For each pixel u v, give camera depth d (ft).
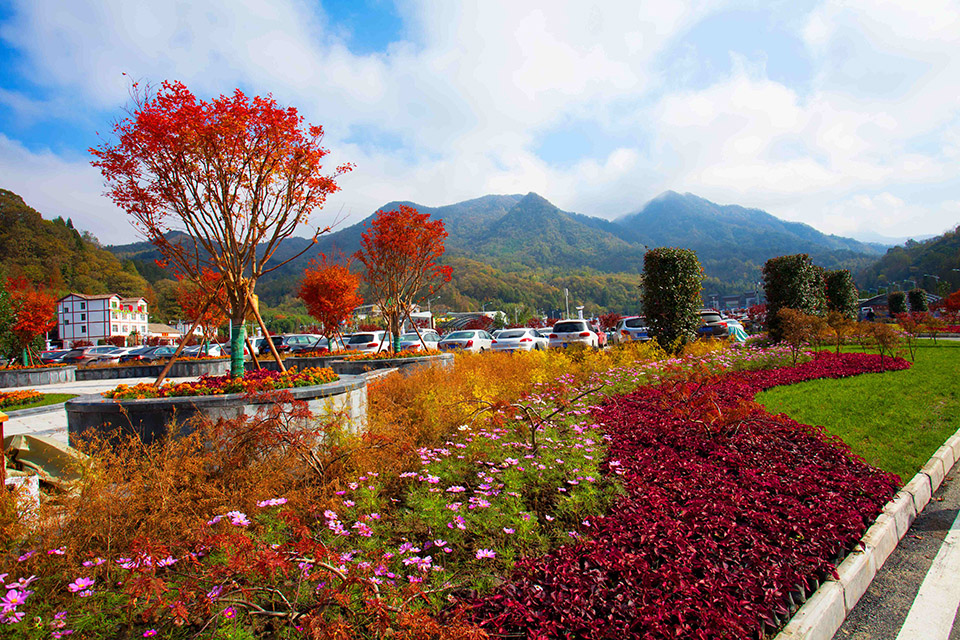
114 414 15.52
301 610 7.84
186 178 21.21
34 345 106.63
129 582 7.47
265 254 23.26
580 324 59.26
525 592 8.55
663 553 9.92
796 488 13.52
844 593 9.62
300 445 12.92
